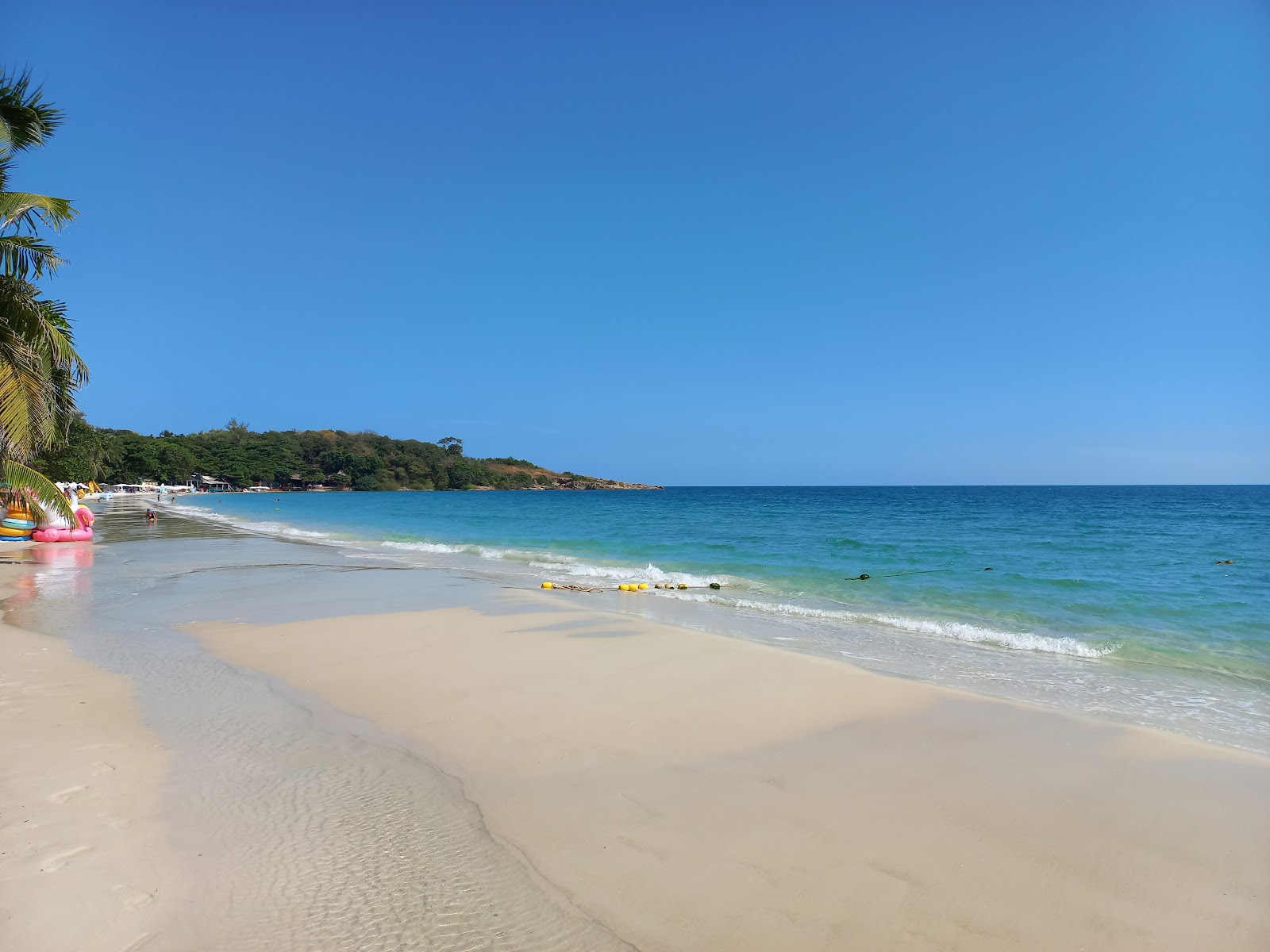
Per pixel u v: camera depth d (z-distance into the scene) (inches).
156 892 137.1
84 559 794.8
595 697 277.3
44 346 580.7
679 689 287.3
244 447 5580.7
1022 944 127.4
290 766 204.5
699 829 169.0
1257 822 174.9
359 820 171.2
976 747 224.2
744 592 605.6
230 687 288.0
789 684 292.8
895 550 971.9
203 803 178.4
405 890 140.9
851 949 125.0
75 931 123.9
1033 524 1572.3
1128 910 138.3
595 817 174.7
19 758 204.8
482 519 1993.1
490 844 160.2
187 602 508.1
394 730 239.0
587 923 131.4
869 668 347.3
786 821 173.5
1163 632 438.0
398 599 530.3
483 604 506.6
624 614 490.3
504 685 293.1
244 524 1673.2
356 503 3550.7
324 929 127.5
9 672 301.6
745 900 139.7
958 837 166.6
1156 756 217.5
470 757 214.7
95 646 359.9
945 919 134.6
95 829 162.1
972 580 666.2
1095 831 170.4
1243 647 399.2
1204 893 144.0
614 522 1806.1
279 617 448.5
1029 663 361.1
